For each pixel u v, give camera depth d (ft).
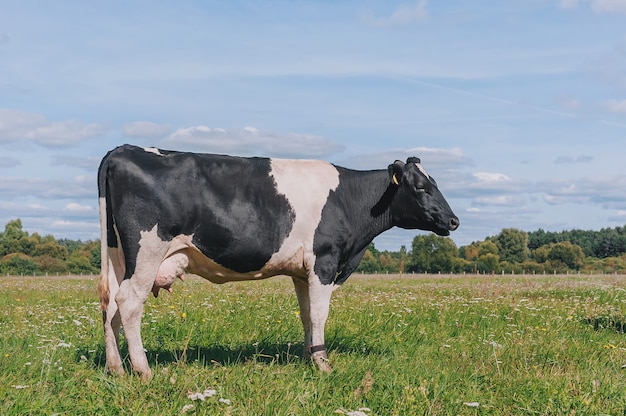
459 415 18.62
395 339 30.78
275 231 23.45
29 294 55.16
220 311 36.29
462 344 29.99
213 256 22.93
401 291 65.00
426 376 22.57
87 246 325.42
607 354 28.45
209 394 16.84
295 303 42.16
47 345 24.70
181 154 22.68
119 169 21.76
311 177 24.73
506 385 21.75
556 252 345.10
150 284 22.00
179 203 21.95
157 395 18.65
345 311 38.29
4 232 330.95
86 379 19.99
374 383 20.72
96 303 43.62
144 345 27.84
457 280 122.72
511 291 63.77
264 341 28.89
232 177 23.02
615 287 67.36
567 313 41.57
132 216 21.70
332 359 24.91
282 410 17.39
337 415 17.66
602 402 20.10
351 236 25.72
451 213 26.53
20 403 16.83
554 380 22.08
